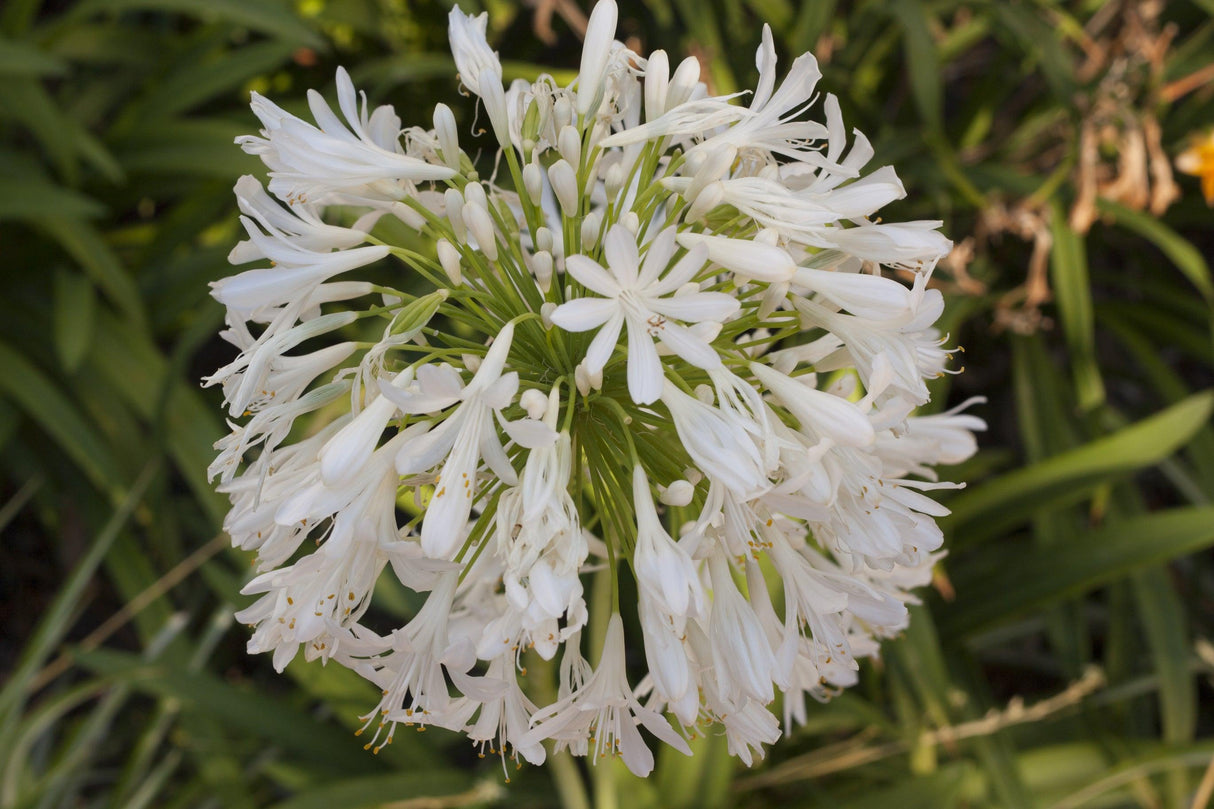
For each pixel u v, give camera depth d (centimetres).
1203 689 109
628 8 106
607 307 48
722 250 49
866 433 48
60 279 90
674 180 51
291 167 50
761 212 50
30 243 99
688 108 52
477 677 49
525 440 47
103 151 87
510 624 49
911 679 76
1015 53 107
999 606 79
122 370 87
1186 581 102
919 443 54
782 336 52
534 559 48
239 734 80
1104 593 106
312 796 70
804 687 57
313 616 49
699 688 52
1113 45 98
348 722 76
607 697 50
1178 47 111
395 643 49
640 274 48
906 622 57
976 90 111
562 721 50
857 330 50
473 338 66
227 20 92
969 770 70
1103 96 91
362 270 93
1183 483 94
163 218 111
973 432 125
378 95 90
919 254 50
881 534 50
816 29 90
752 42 99
